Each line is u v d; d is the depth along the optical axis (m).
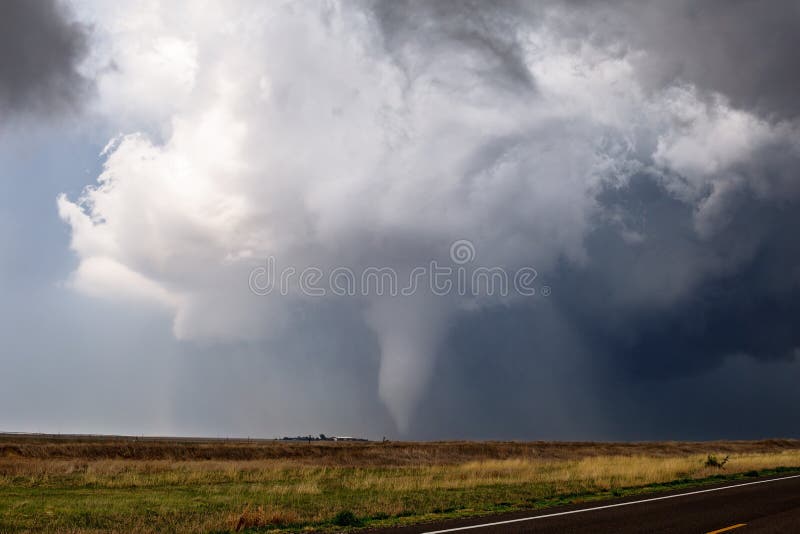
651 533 11.90
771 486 21.36
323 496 20.28
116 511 16.53
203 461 44.50
